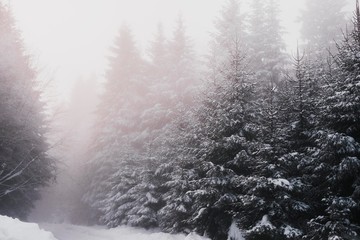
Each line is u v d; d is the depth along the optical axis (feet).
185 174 60.23
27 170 75.05
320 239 36.40
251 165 49.32
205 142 53.21
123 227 77.56
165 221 66.54
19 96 69.62
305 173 45.11
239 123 52.29
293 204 41.27
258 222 42.34
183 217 61.11
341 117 38.50
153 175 75.31
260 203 41.70
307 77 52.13
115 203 84.38
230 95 53.88
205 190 51.21
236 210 50.78
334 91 41.91
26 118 70.90
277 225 41.98
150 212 73.36
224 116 51.57
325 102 41.98
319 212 42.39
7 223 36.19
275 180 40.91
